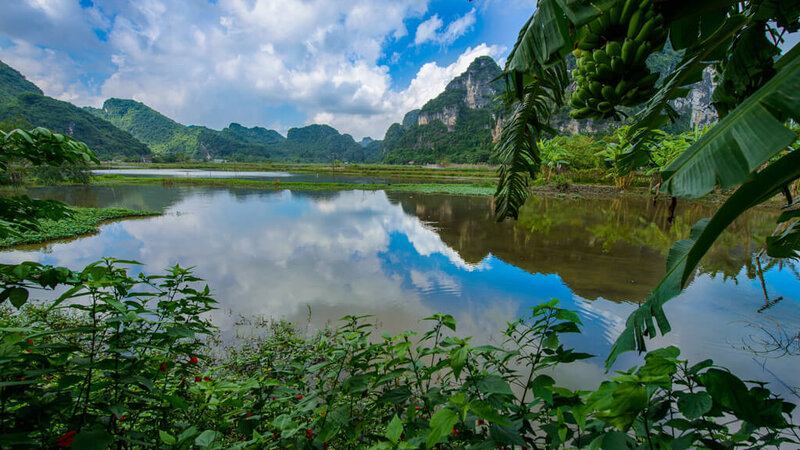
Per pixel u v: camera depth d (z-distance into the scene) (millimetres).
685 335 4004
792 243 1182
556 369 3229
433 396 936
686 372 706
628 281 6137
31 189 23656
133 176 43875
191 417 1238
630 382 588
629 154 1496
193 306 1178
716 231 693
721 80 1169
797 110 619
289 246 8898
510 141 1613
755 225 11680
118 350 852
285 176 51594
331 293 5547
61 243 8961
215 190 26750
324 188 29969
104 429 758
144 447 981
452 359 844
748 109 685
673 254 957
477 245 9086
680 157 785
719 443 668
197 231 10773
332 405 1057
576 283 5996
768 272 6426
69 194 21781
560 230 11242
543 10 914
